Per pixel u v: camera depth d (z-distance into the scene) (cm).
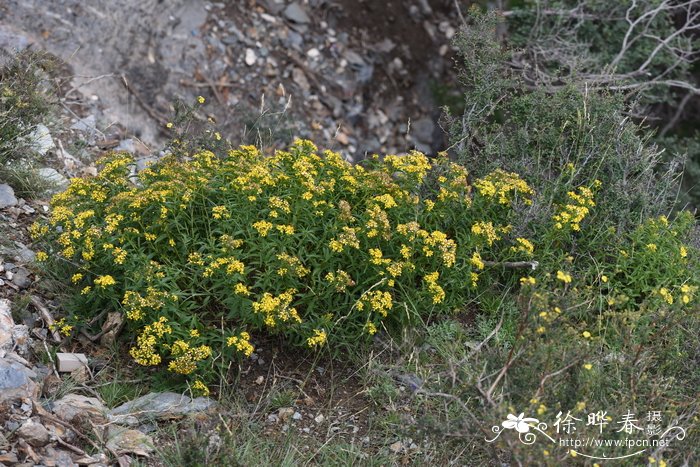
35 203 581
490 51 663
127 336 486
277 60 927
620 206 578
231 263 455
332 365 498
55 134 680
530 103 648
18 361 446
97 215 496
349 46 987
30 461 385
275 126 836
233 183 494
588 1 949
